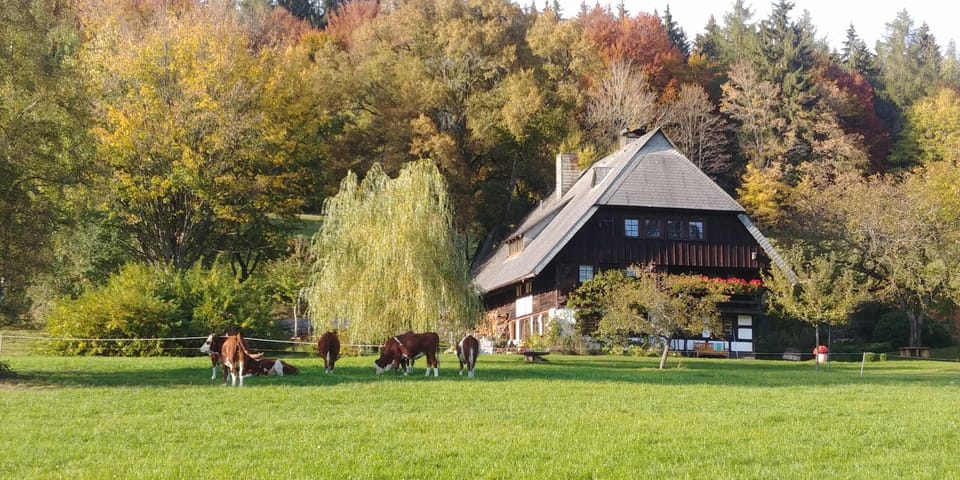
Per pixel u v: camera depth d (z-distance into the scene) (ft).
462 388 73.36
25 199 81.71
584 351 151.64
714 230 167.22
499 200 238.48
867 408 65.10
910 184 195.31
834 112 259.60
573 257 160.97
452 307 115.85
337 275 115.65
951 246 179.22
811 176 238.48
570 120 233.96
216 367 81.76
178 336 125.29
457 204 217.97
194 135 158.10
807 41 301.84
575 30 242.37
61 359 105.60
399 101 227.20
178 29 164.55
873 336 201.26
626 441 49.08
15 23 82.33
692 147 244.42
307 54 260.42
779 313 157.07
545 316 165.37
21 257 82.89
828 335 194.39
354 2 336.49
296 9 377.30
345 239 117.19
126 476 39.60
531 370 97.19
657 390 75.25
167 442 48.03
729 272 167.73
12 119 81.10
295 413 58.65
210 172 157.38
